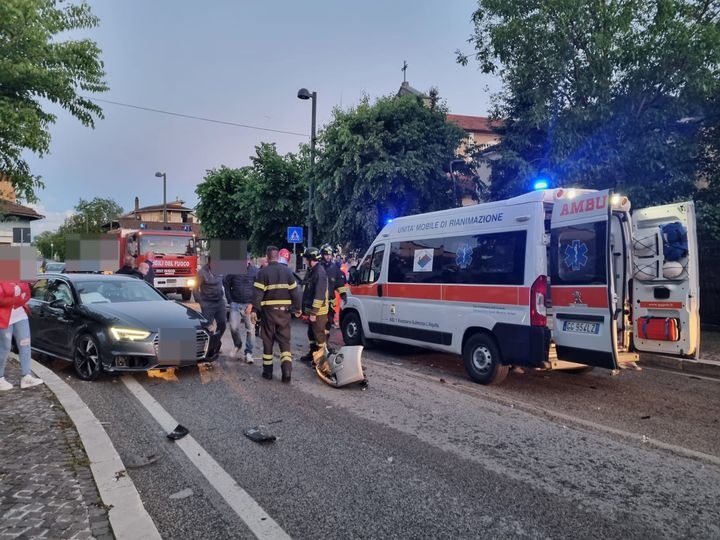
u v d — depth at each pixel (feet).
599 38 35.65
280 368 26.61
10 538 9.91
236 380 23.79
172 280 69.46
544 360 21.36
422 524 11.22
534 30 38.34
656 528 11.16
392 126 52.75
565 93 39.83
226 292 28.91
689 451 15.58
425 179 50.80
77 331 23.75
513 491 12.83
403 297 28.84
